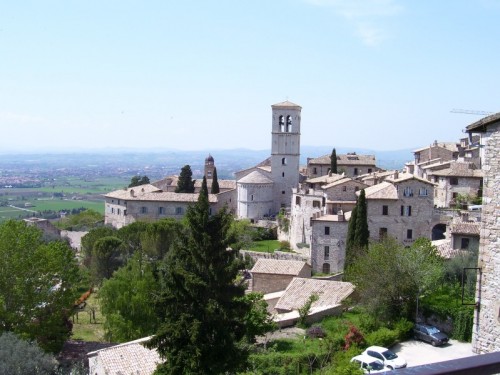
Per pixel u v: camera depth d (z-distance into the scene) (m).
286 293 60.75
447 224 81.31
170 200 137.88
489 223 22.92
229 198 143.88
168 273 38.53
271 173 142.50
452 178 96.62
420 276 50.38
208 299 36.41
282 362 41.34
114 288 64.12
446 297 50.28
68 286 60.66
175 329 34.88
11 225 58.38
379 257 52.28
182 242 38.44
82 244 108.06
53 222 174.38
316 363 42.31
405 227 87.12
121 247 96.69
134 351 45.06
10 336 44.97
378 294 50.09
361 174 151.50
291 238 113.56
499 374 5.91
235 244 39.69
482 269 23.22
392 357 41.41
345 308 55.03
